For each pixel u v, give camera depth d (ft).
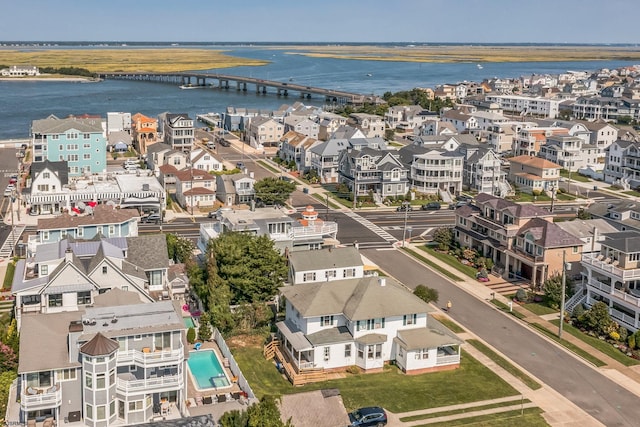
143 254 269.23
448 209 483.92
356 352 236.43
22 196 470.80
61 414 186.39
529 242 327.67
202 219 440.45
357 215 462.19
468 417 203.72
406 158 540.93
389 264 354.54
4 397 195.42
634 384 229.25
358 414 195.62
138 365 190.80
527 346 258.16
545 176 536.83
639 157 554.87
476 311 292.61
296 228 339.57
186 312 273.75
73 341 187.32
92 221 337.11
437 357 236.84
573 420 204.44
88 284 236.84
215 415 193.88
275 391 216.95
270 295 273.54
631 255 274.98
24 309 235.61
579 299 294.25
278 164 628.28
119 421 188.03
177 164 548.72
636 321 261.85
